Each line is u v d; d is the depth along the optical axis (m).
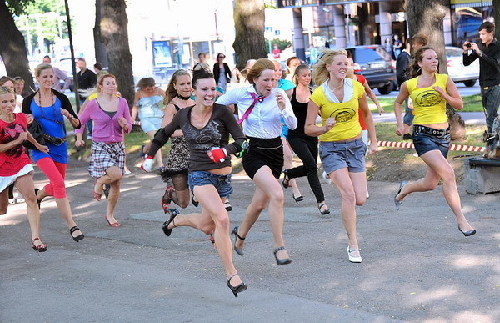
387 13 96.31
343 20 103.62
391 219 20.27
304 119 21.62
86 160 41.88
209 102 14.51
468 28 78.31
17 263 18.66
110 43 47.72
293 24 108.25
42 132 20.73
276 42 128.25
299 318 13.02
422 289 14.10
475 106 41.88
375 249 17.23
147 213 24.50
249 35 39.34
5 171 19.53
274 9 125.44
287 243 18.58
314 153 22.19
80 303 14.87
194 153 14.76
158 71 99.19
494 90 26.28
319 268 16.08
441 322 12.39
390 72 67.06
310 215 21.92
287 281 15.34
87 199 28.50
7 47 57.34
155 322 13.40
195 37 121.00
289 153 23.30
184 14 120.25
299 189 26.56
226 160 14.78
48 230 22.81
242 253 17.11
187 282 15.79
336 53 16.42
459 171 25.03
